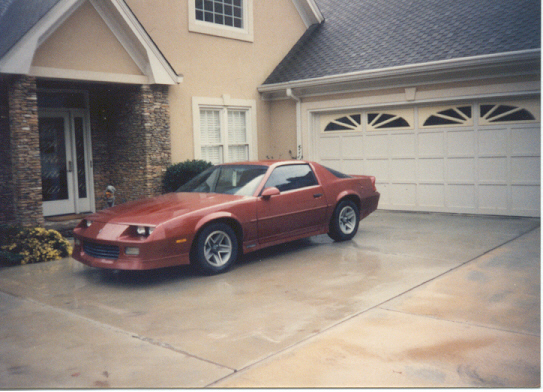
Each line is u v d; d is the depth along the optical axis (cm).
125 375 374
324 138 1271
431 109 1091
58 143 1042
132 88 1019
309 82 1184
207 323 481
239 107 1243
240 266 702
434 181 1104
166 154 1049
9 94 809
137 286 616
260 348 418
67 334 459
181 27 1104
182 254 618
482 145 1034
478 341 417
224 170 777
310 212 762
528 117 976
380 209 1195
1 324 488
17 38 793
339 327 457
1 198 916
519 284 572
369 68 1122
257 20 1278
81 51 896
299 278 629
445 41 1088
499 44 983
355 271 652
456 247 770
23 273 684
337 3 1528
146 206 671
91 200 1089
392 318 476
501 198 1021
